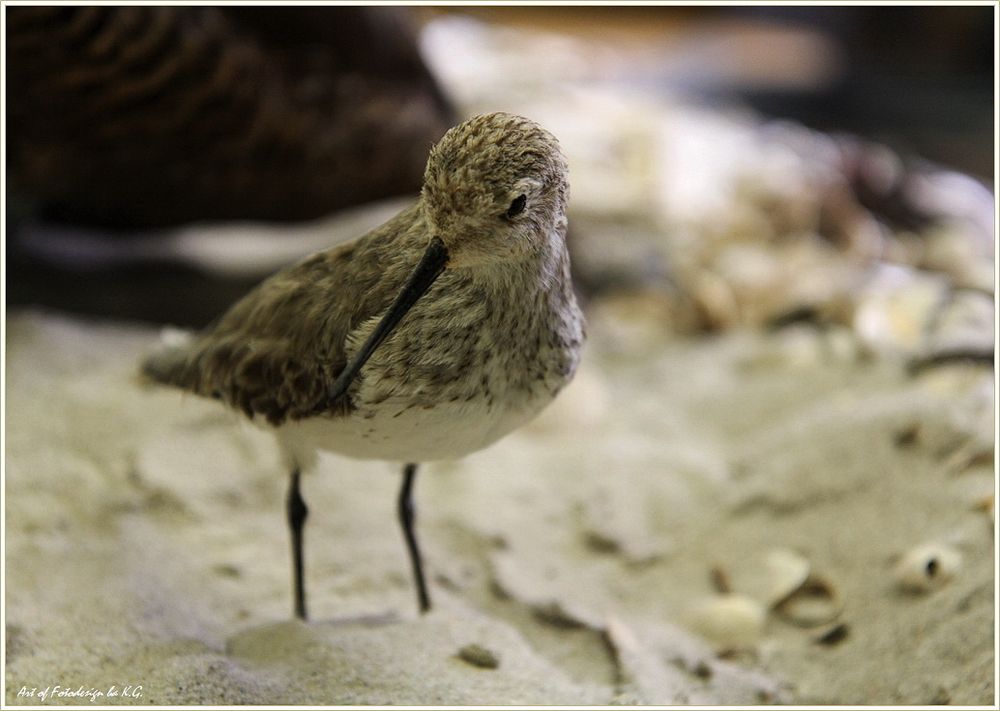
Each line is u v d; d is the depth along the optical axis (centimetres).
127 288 52
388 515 40
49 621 33
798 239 61
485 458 42
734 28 97
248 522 38
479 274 28
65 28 37
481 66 76
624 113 73
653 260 59
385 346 29
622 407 47
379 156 47
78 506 37
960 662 32
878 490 38
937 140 76
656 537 39
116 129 42
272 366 30
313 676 31
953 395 40
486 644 33
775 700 32
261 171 46
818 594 36
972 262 54
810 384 45
